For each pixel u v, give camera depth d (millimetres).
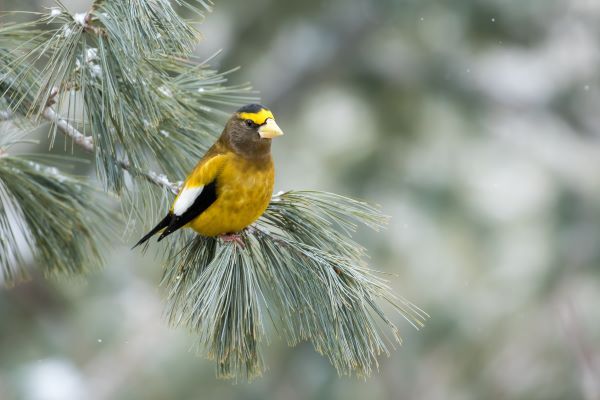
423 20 14461
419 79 15305
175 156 5637
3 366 12188
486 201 14883
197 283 4867
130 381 12062
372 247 13664
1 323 12422
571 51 15828
